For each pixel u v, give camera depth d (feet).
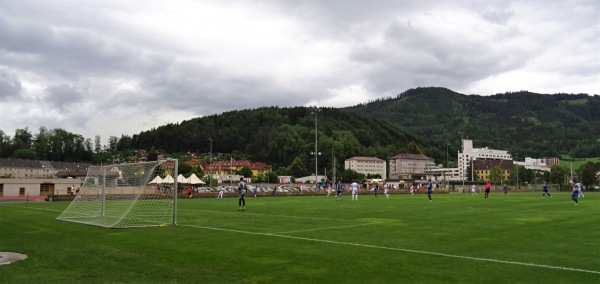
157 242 49.65
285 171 593.83
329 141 624.59
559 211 94.89
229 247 45.55
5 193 242.99
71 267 36.11
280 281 31.01
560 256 39.52
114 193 102.83
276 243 48.11
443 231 58.29
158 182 122.93
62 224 71.36
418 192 279.90
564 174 501.15
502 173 558.56
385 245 46.21
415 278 31.42
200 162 618.85
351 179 551.18
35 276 32.96
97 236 55.72
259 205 124.88
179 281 31.19
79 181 272.10
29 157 584.81
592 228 61.52
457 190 324.60
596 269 34.09
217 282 30.83
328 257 39.60
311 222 71.51
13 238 54.34
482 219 75.72
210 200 168.66
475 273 32.83
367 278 31.58
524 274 32.45
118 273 33.81
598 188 445.37
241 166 615.16
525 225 65.57
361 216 83.10
